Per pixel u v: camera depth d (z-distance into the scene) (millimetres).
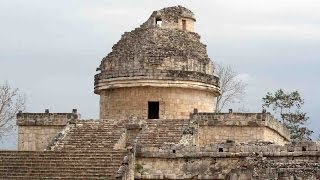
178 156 50625
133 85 62562
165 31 65188
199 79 63312
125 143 58375
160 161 50875
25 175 51469
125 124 58844
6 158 53344
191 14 67125
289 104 86562
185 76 62656
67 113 61094
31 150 58312
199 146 52625
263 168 45438
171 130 57375
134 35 65562
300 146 48719
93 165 51656
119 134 57750
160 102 62531
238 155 49688
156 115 63219
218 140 57594
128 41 65312
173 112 62562
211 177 49969
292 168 45250
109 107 64500
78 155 52906
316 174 44312
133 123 58719
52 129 61281
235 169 47875
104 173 50500
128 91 63375
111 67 64500
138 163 51031
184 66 63344
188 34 65938
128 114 63125
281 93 86750
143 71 62375
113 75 63531
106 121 59844
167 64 62906
